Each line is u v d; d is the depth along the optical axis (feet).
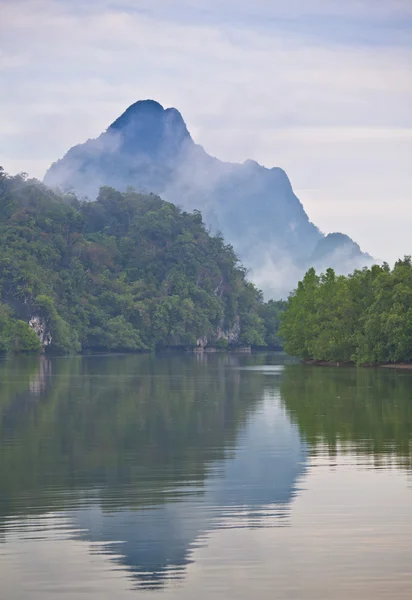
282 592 92.27
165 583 95.09
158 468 160.25
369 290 583.58
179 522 119.03
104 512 125.39
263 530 114.62
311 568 99.14
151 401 303.07
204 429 217.77
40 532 114.62
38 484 145.89
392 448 179.42
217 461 167.12
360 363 566.36
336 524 116.88
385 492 135.54
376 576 96.48
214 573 98.07
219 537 111.55
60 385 399.85
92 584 95.20
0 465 164.76
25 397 324.60
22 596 91.91
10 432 214.48
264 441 193.57
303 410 260.62
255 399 305.94
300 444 187.62
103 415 254.47
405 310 514.68
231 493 137.08
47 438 203.21
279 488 140.15
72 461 169.07
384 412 249.96
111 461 168.86
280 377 454.81
